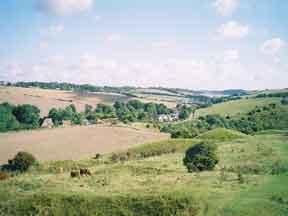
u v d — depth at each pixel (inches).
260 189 1417.3
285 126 4928.6
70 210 1376.7
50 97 7849.4
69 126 5703.7
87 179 1836.9
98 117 6855.3
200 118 6279.5
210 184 1537.9
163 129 5364.2
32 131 5014.8
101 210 1353.3
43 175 2188.7
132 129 5221.5
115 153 3122.5
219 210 1222.9
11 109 5757.9
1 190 1640.0
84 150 3634.4
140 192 1453.0
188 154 2005.4
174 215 1261.1
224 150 2677.2
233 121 5580.7
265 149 2529.5
